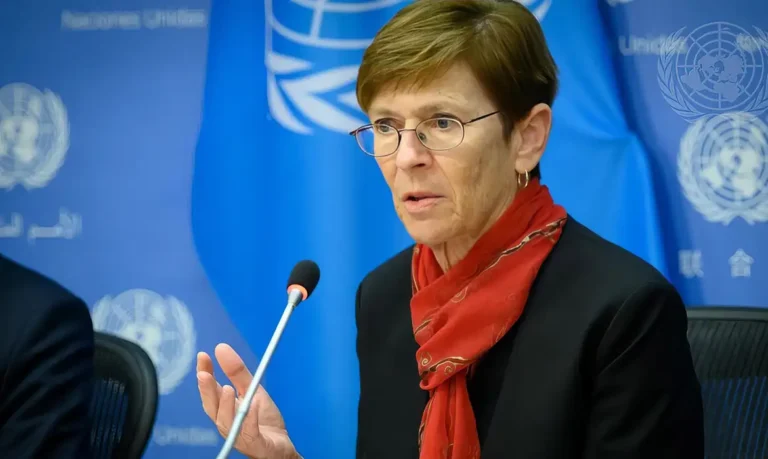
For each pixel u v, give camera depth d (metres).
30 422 5.06
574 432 4.31
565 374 4.30
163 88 10.46
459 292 4.71
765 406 6.25
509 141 4.57
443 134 4.39
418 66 4.24
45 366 5.23
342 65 10.16
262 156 10.34
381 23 10.09
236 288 10.43
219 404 4.54
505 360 4.57
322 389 10.35
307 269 4.68
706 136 9.70
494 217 4.71
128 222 10.56
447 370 4.54
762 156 9.65
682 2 9.68
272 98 10.28
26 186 10.68
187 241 10.49
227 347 4.83
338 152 10.23
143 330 10.57
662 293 4.30
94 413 6.72
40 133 10.62
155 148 10.49
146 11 10.45
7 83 10.65
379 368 5.31
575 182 9.84
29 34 10.62
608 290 4.37
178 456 10.58
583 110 9.81
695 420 4.29
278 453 4.80
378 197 10.22
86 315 5.68
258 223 10.37
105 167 10.57
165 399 10.58
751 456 6.22
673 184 9.74
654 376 4.21
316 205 10.28
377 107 4.50
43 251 10.68
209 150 10.41
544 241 4.71
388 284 5.59
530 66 4.46
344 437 10.34
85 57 10.57
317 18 10.16
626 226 9.78
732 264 9.72
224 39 10.35
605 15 9.77
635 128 9.77
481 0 4.47
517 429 4.36
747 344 6.38
